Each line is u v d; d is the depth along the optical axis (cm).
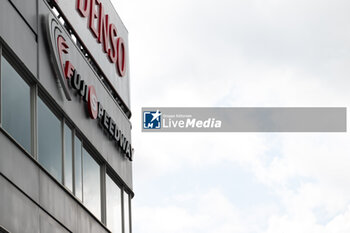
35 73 2698
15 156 2469
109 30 3641
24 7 2680
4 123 2462
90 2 3416
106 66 3544
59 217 2748
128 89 3831
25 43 2652
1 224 2327
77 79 3031
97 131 3275
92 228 3075
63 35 2981
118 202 3488
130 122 3759
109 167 3388
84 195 3075
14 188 2433
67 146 2950
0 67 2472
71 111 2992
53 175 2783
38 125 2708
